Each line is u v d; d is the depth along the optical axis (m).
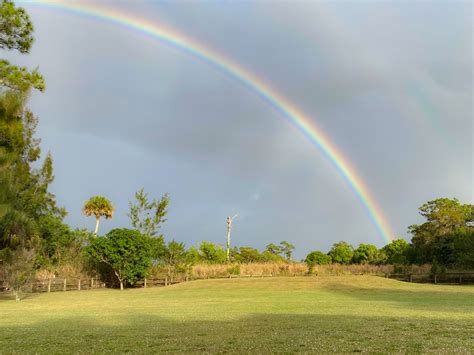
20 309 20.73
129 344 9.66
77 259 45.88
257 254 64.31
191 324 13.51
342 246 70.81
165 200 48.66
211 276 48.00
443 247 54.19
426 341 9.41
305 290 33.88
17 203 27.48
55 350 8.98
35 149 30.42
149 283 44.75
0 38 19.61
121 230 42.47
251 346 9.04
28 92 20.50
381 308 19.00
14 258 28.30
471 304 21.25
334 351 8.19
